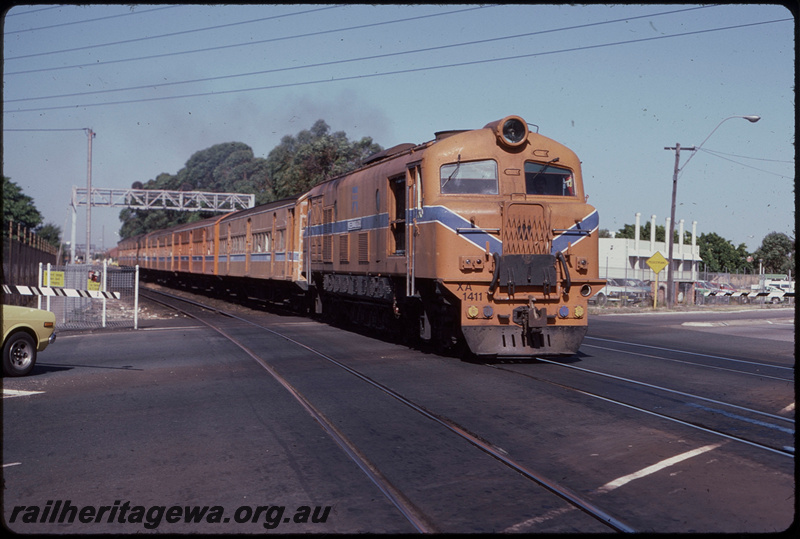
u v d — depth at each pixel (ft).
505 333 38.55
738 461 19.97
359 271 54.08
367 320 57.06
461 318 38.32
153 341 54.85
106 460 20.77
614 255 205.57
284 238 81.51
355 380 34.65
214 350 48.32
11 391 32.68
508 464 19.97
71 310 74.23
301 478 18.84
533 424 24.76
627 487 17.79
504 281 38.01
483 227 38.55
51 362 43.16
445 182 40.22
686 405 28.12
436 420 25.58
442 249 38.52
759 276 213.87
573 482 18.26
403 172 44.16
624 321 87.51
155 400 30.17
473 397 29.84
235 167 321.52
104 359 44.39
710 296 154.71
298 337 55.93
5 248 80.74
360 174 55.06
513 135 40.60
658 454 20.75
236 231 106.22
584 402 28.55
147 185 329.31
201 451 21.67
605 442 22.20
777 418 25.77
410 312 48.19
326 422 25.48
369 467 19.80
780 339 64.54
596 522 15.43
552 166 41.55
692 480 18.28
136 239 209.46
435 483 18.37
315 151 172.45
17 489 18.17
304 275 76.02
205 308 95.04
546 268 38.45
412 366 39.04
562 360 42.57
